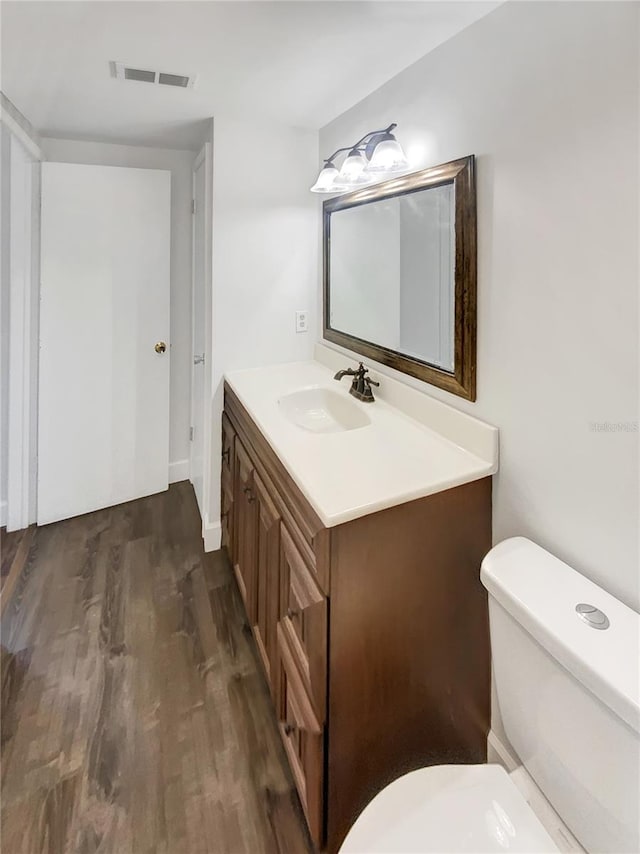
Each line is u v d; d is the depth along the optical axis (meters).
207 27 1.26
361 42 1.31
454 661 1.23
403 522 1.09
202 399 2.59
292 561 1.19
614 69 0.85
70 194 2.40
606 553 0.95
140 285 2.67
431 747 1.23
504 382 1.16
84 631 1.82
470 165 1.19
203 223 2.35
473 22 1.17
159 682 1.60
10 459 2.46
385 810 0.88
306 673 1.11
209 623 1.88
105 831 1.16
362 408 1.63
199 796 1.25
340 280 2.04
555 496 1.05
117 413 2.74
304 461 1.22
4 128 1.92
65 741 1.38
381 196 1.63
